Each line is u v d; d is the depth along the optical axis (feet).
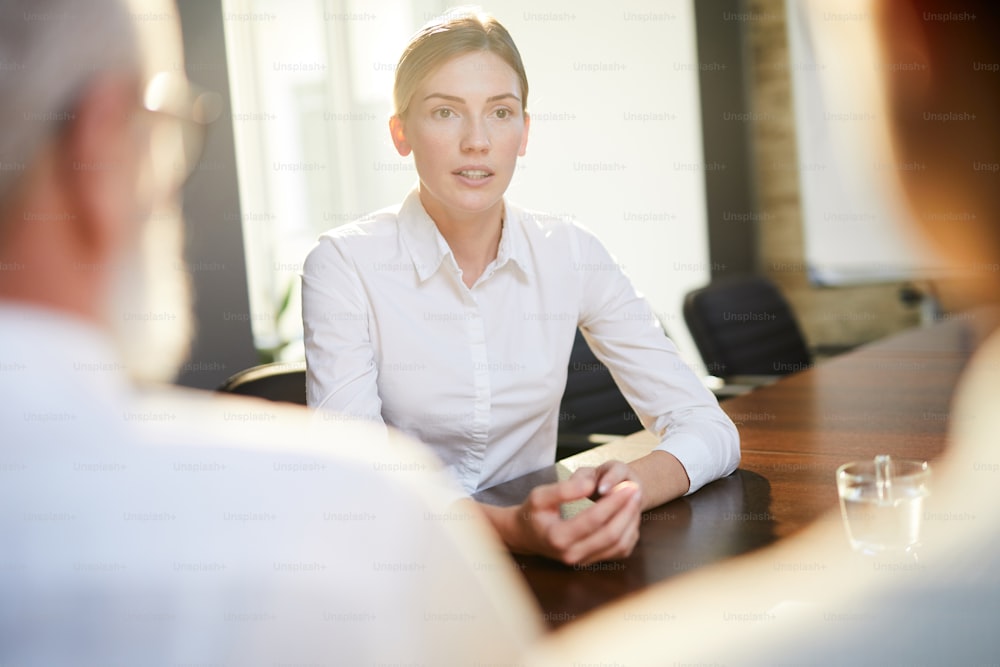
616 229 19.35
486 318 6.20
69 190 1.31
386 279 6.05
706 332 10.68
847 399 7.46
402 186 17.39
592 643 3.39
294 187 16.42
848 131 17.17
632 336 6.39
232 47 15.53
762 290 11.52
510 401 6.29
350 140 16.90
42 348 1.33
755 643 3.30
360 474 1.48
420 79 5.50
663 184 19.01
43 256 1.32
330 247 6.09
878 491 4.01
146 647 1.38
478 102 5.49
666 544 4.38
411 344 6.09
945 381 7.93
